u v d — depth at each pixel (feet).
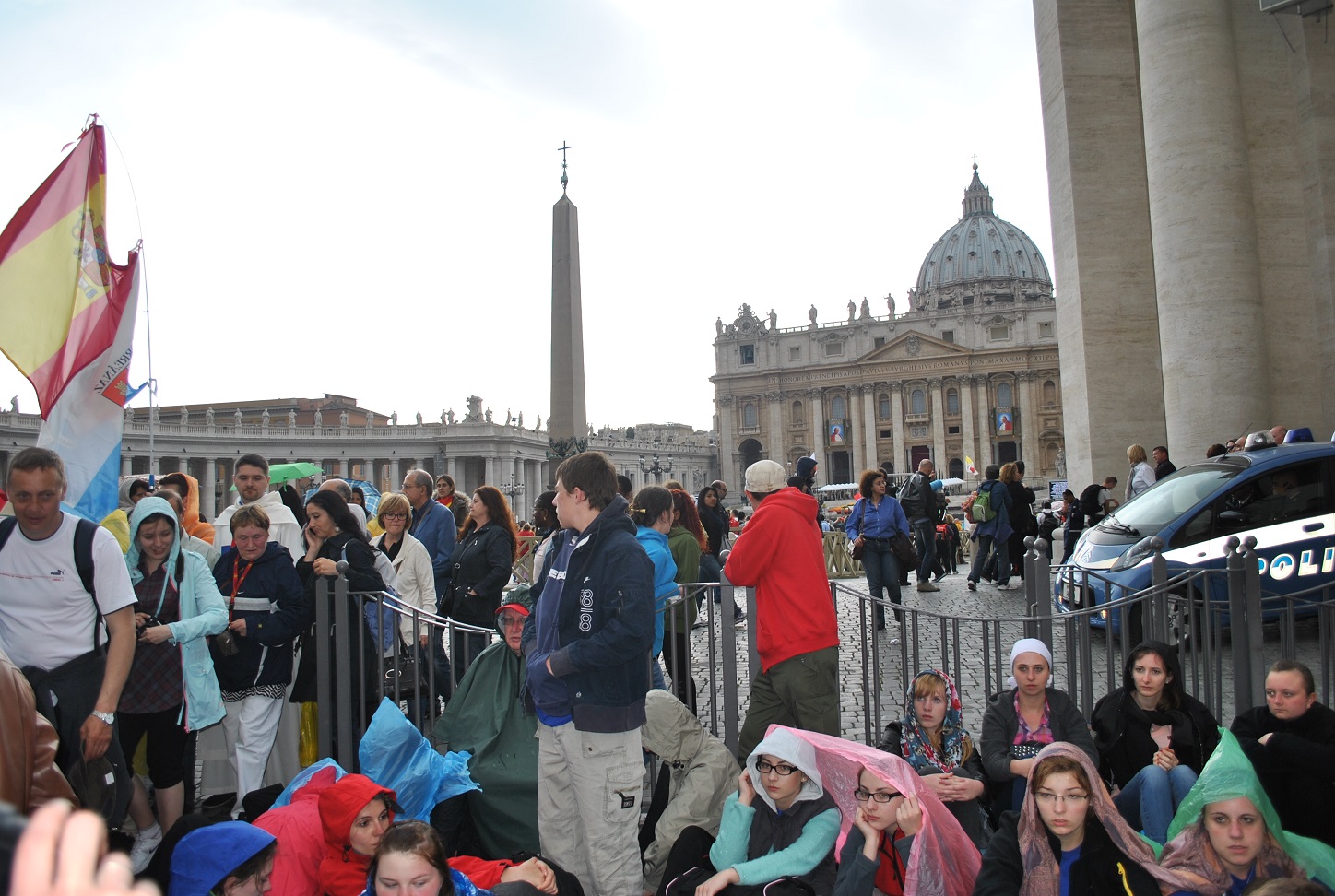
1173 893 12.19
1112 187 47.16
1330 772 14.48
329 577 19.30
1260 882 9.72
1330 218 40.27
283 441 232.73
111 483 20.03
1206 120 38.45
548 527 26.14
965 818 15.23
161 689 16.61
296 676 20.49
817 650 16.88
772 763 14.03
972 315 338.34
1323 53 40.57
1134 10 47.73
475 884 13.93
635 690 13.73
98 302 20.21
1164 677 15.81
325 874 13.65
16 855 2.68
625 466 346.13
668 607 20.11
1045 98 50.65
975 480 271.90
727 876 13.58
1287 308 40.93
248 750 18.12
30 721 9.60
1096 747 16.57
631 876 13.88
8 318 19.67
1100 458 46.37
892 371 345.72
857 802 13.87
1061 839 12.12
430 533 28.32
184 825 12.96
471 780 17.03
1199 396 38.27
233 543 18.58
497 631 20.38
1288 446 32.30
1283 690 15.07
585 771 13.65
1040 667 15.83
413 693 21.70
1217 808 12.30
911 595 46.24
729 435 370.94
